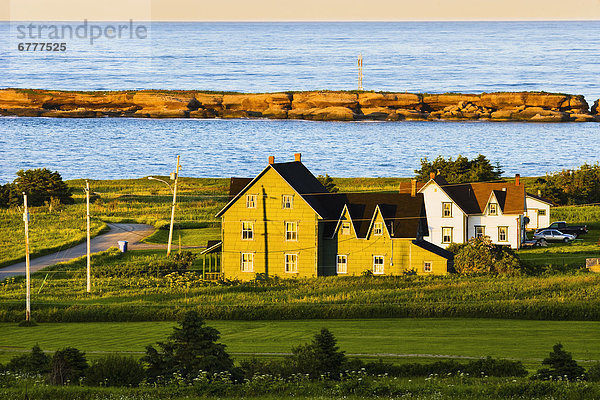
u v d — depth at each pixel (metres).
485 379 117.19
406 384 112.88
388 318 180.38
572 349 144.50
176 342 117.69
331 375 118.50
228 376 114.25
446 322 174.50
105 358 122.56
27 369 125.62
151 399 104.50
